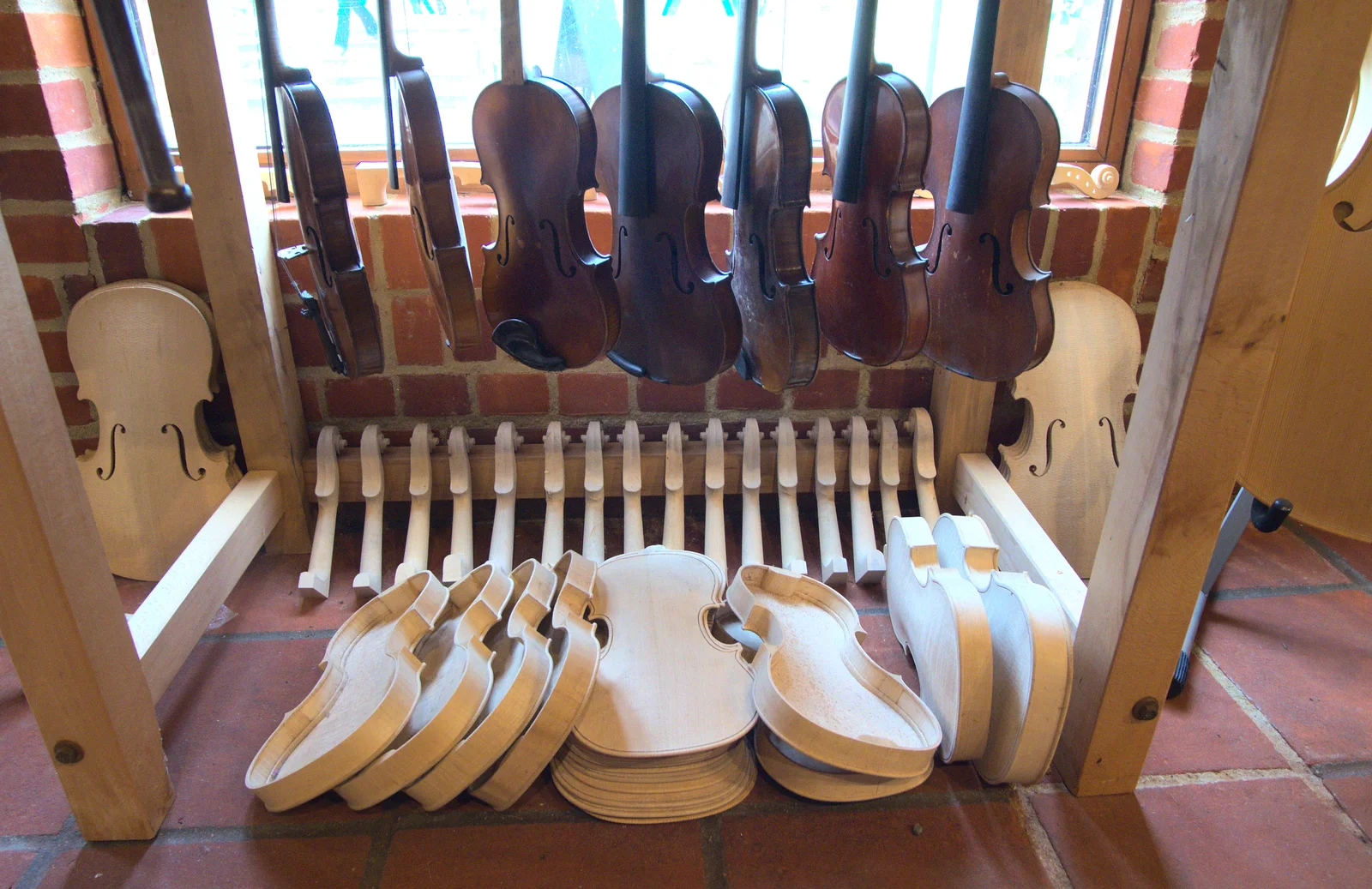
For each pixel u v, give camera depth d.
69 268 1.74
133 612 1.75
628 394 2.02
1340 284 1.48
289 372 1.84
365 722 1.24
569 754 1.37
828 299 1.41
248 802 1.35
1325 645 1.70
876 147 1.22
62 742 1.18
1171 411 1.12
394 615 1.54
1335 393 1.53
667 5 1.85
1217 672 1.63
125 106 0.79
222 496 1.83
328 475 1.86
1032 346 1.25
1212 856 1.28
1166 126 1.88
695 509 2.13
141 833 1.27
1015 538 1.68
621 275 1.34
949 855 1.28
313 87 1.16
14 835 1.28
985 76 1.16
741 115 1.23
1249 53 0.97
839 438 2.08
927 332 1.27
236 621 1.72
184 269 1.78
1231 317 1.04
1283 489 1.63
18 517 1.03
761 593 1.57
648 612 1.54
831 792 1.32
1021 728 1.27
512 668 1.38
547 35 1.86
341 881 1.23
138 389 1.77
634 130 1.19
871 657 1.65
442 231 1.18
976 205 1.22
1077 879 1.25
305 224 1.26
